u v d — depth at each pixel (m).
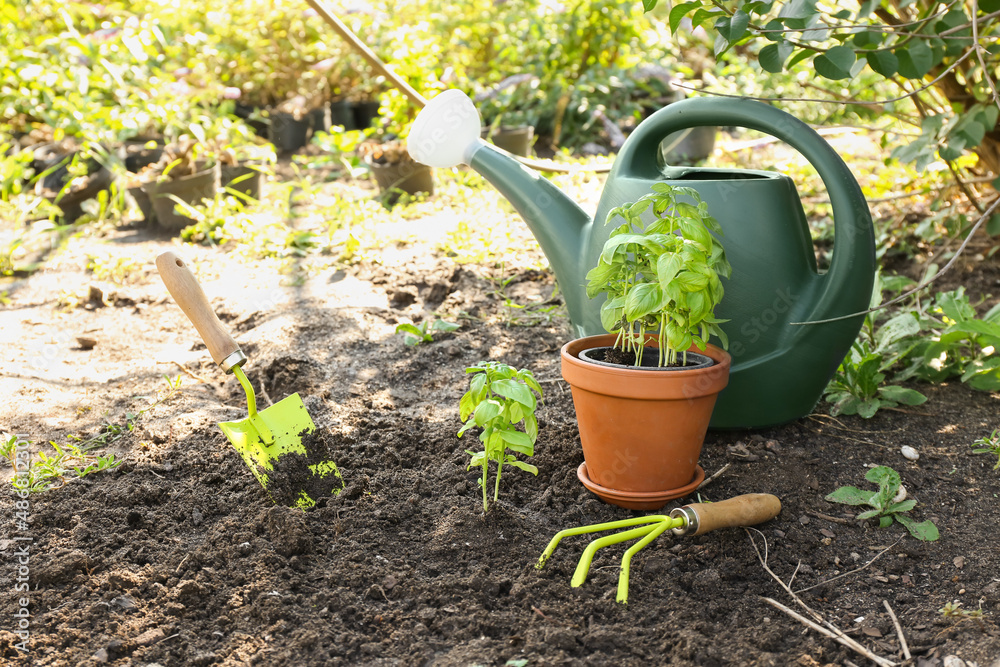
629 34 3.41
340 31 1.65
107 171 2.48
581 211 1.34
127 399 1.43
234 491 1.22
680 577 1.10
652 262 1.12
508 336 1.60
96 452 1.30
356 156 2.75
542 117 3.40
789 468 1.25
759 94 3.29
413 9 3.61
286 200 2.38
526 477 1.24
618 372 1.12
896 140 2.62
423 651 1.03
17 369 1.52
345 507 1.19
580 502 1.20
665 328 1.14
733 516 1.14
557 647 1.03
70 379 1.50
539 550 1.13
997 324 1.30
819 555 1.14
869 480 1.20
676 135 2.89
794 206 1.26
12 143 2.92
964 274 1.77
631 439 1.15
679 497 1.19
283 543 1.13
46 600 1.07
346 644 1.04
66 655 1.02
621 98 3.47
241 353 1.20
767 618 1.07
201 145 2.32
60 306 1.77
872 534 1.16
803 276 1.26
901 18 1.52
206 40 3.29
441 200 2.44
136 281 1.87
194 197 2.29
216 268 1.91
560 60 3.38
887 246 1.79
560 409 1.38
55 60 3.02
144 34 2.98
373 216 2.18
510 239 1.99
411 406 1.41
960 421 1.34
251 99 3.58
